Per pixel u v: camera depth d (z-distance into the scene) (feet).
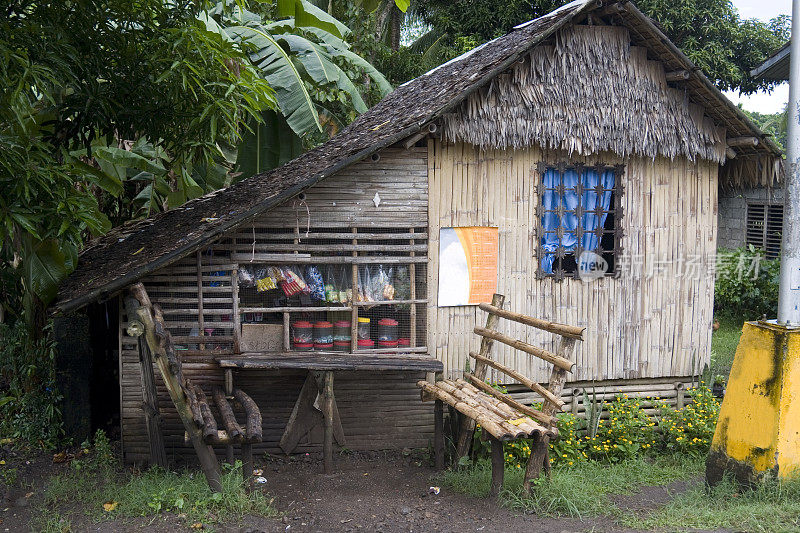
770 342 16.76
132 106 21.59
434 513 17.22
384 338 22.02
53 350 22.76
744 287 43.11
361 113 33.50
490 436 17.47
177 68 19.02
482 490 18.30
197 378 20.67
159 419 19.65
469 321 22.80
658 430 23.62
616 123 22.82
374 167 21.79
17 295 29.48
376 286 21.88
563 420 21.43
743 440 17.10
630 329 24.21
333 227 21.59
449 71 27.27
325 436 20.30
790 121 16.88
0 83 15.90
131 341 20.84
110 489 18.33
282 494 18.81
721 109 23.29
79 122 21.06
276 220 21.02
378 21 57.93
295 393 21.89
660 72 23.25
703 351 24.97
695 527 15.44
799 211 16.71
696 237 24.63
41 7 18.22
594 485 19.25
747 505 16.10
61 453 22.11
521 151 22.94
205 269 20.58
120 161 29.76
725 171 25.94
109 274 20.61
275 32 33.68
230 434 16.74
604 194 23.89
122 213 37.09
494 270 22.91
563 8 24.27
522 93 22.04
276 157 34.60
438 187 22.24
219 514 16.55
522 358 23.29
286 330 21.38
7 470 20.66
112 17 19.79
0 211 16.47
